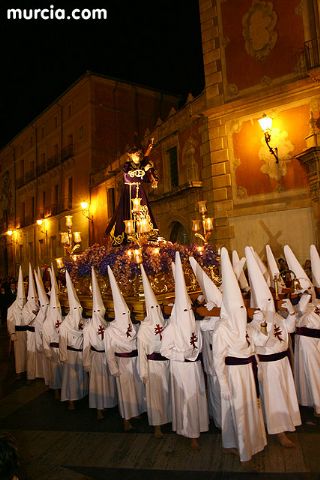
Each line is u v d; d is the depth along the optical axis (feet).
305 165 36.17
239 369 14.05
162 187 53.01
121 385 17.42
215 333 14.14
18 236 111.45
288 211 37.32
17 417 19.66
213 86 42.57
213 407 16.83
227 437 14.37
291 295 18.29
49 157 94.53
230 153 41.11
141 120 83.97
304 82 36.04
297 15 37.27
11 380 26.30
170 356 15.52
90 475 13.74
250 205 39.50
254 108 39.47
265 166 38.75
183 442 15.72
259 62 39.52
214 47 42.70
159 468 13.88
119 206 26.09
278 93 37.81
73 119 83.76
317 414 16.89
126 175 25.93
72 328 20.34
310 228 36.11
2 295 50.90
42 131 98.78
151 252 21.11
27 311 25.79
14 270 113.19
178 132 49.47
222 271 14.66
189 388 15.28
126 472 13.79
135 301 19.17
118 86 80.84
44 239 96.78
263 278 15.31
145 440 16.19
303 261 36.24
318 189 34.50
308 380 17.44
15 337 26.50
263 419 15.47
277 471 13.08
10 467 7.07
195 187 43.68
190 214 45.96
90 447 15.88
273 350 15.24
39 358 25.39
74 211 81.87
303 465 13.30
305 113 36.40
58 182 89.92
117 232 25.54
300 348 17.71
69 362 20.49
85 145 78.43
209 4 43.34
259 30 39.63
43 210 97.96
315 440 14.94
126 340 17.49
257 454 14.21
